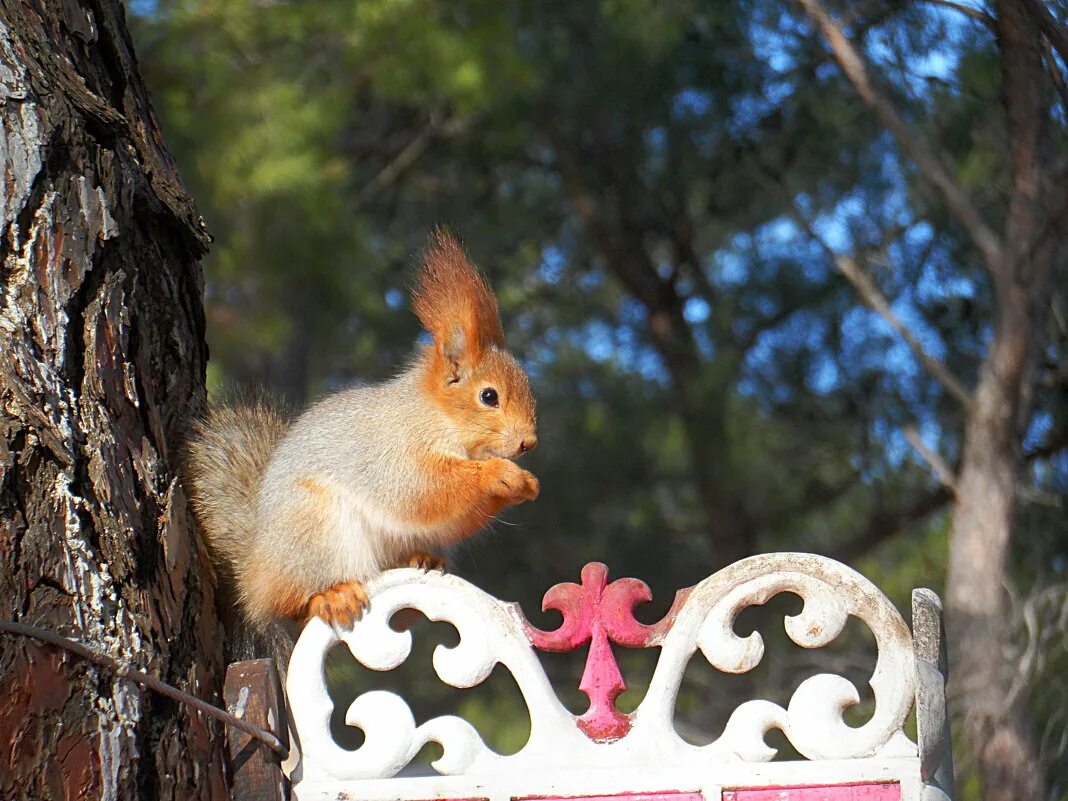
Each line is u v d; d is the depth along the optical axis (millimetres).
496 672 11133
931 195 9969
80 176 3773
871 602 3443
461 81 9750
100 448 3527
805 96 10758
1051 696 8812
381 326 12305
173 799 3363
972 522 8867
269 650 4492
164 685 3303
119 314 3754
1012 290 8688
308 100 10133
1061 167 8430
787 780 3377
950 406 10820
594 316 13469
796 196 11445
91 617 3344
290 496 4430
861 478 11750
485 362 4738
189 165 9352
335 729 10617
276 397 5238
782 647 11000
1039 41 7887
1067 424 9602
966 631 8695
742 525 11750
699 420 11516
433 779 3443
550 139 12414
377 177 12961
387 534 4625
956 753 8648
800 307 11602
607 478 11875
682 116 11320
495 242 13344
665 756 3441
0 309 3529
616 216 12766
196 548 3809
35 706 3199
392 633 3574
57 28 4051
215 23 9820
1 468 3316
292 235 9914
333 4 9898
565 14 11039
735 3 10516
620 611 3541
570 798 3416
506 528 11648
